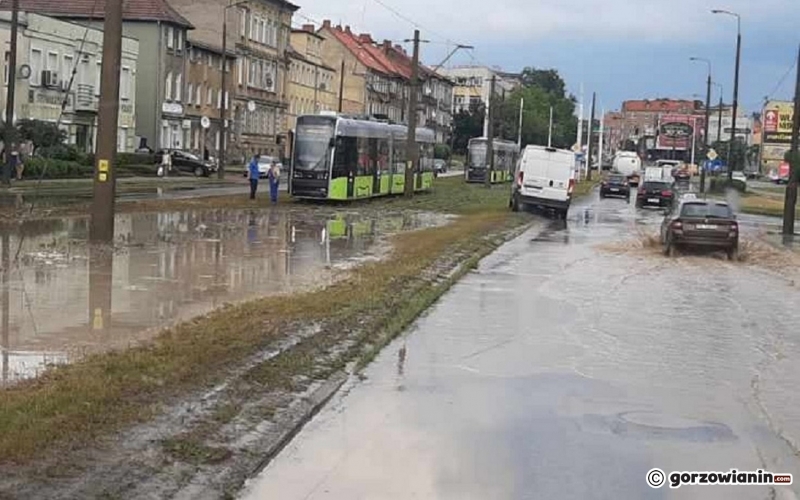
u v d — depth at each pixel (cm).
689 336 1488
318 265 2220
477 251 2747
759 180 13375
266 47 9919
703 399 1061
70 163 5491
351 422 930
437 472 780
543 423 933
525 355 1282
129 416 867
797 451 862
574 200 6738
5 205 3331
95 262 2034
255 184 4612
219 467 773
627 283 2178
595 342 1399
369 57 13188
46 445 769
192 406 927
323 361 1184
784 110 11556
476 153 8769
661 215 5184
